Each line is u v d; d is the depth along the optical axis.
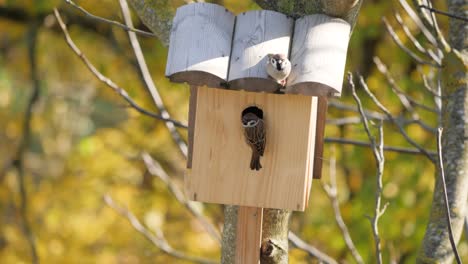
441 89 7.96
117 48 16.45
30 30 16.44
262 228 7.24
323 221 15.34
